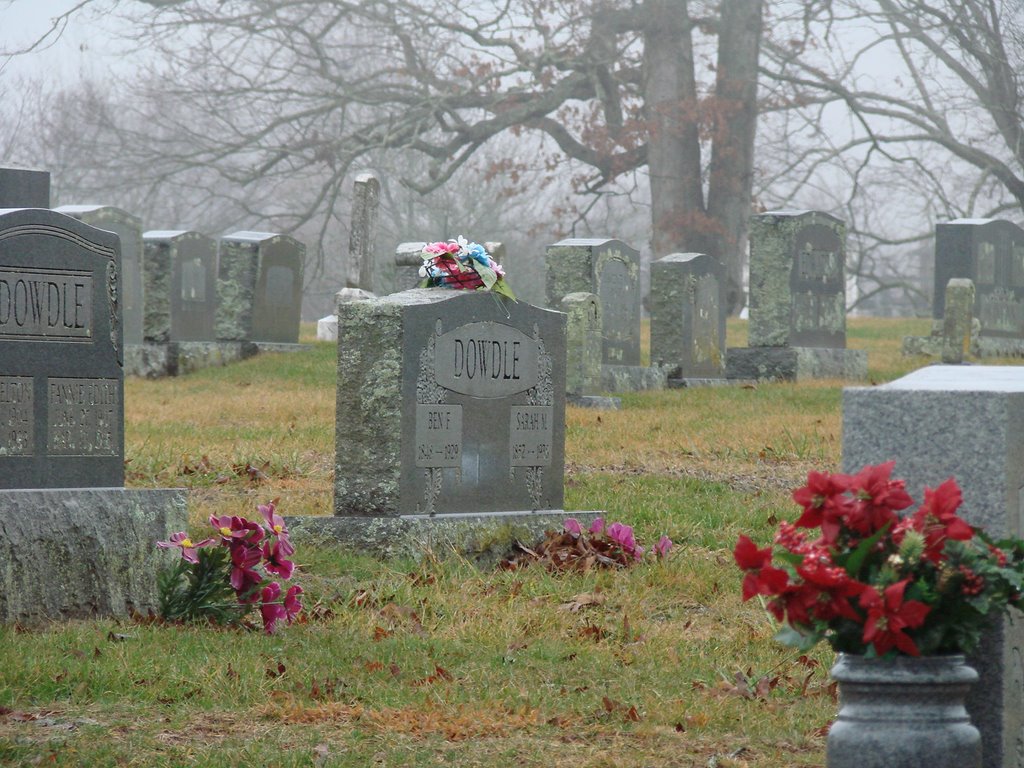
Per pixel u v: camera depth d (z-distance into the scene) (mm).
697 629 10078
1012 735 6051
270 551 9672
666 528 13305
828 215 30375
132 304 30453
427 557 11734
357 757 6617
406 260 30672
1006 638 5949
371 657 8664
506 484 12906
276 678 8016
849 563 5254
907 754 5219
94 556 9555
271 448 18047
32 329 9578
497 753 6789
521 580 11312
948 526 5289
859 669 5344
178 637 8891
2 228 9445
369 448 12039
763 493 15469
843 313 30969
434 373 12234
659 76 60625
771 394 25422
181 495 10133
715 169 61531
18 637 8602
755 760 6828
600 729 7332
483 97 61219
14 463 9484
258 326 31359
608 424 20875
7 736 6699
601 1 59594
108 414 9977
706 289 28766
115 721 7078
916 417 5957
